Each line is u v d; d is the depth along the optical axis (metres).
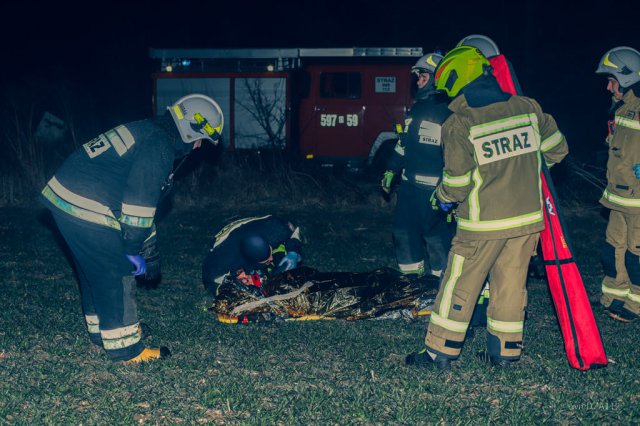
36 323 5.45
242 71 16.11
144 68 20.34
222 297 5.57
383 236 9.63
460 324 4.43
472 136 4.21
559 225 4.48
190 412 3.85
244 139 16.12
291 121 16.00
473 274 4.37
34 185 12.39
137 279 6.84
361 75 15.52
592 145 16.72
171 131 4.43
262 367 4.58
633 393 4.18
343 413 3.88
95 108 17.19
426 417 3.83
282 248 6.14
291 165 13.39
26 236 9.17
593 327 4.43
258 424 3.72
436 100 5.59
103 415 3.84
